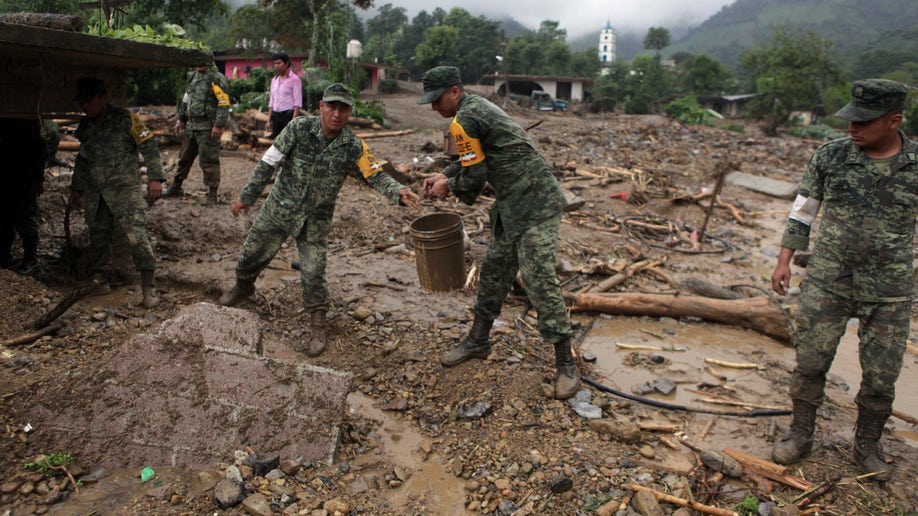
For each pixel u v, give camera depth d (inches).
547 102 1679.4
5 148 194.5
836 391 180.2
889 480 132.1
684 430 151.9
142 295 201.2
